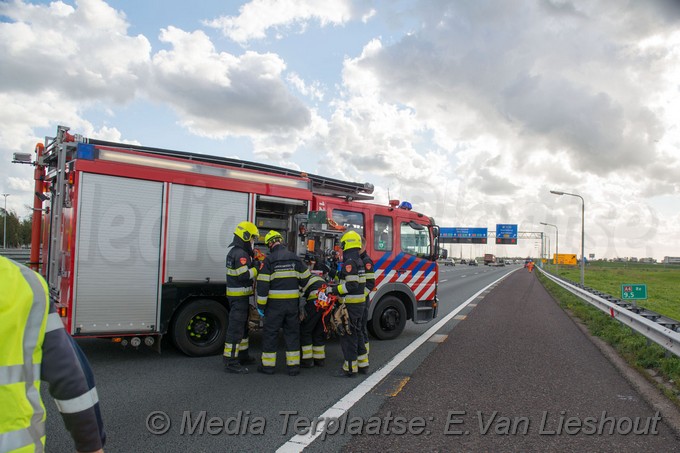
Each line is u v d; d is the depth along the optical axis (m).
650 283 34.53
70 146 6.56
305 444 4.16
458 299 18.09
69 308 6.25
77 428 1.68
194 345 7.18
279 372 6.62
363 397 5.51
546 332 10.40
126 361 6.96
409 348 8.38
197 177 7.27
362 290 6.55
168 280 6.96
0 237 55.72
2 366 1.44
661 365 6.88
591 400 5.56
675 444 4.35
